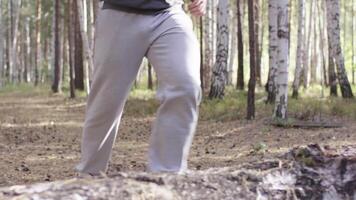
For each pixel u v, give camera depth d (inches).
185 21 112.2
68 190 82.0
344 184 100.7
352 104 576.7
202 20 1011.3
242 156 311.3
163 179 91.0
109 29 114.7
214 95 663.8
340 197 99.5
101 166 127.1
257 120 497.4
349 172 102.0
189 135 108.0
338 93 882.1
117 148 366.6
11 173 259.3
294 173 100.7
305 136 396.8
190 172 96.9
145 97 810.2
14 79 1568.7
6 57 2011.6
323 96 790.5
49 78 1889.8
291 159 106.3
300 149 107.3
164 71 107.8
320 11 1253.1
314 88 1030.4
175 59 107.1
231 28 1258.0
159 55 109.6
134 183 86.8
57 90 1068.5
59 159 311.7
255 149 327.9
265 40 1727.4
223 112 550.9
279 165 102.7
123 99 118.5
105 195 82.1
